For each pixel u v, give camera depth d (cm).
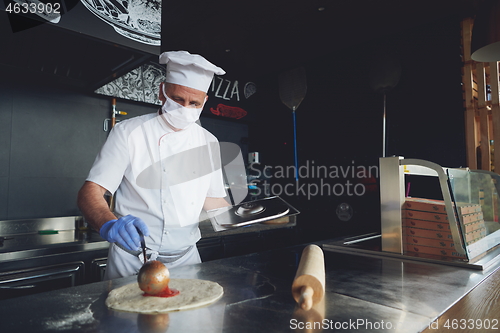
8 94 212
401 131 274
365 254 128
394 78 265
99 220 100
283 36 286
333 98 320
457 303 75
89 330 58
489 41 130
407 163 123
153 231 124
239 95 352
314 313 66
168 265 125
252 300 74
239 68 349
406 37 276
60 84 225
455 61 249
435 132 255
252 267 103
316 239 322
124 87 259
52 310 67
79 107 242
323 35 287
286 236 307
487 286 87
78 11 143
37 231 213
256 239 271
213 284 82
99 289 81
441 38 257
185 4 236
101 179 115
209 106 325
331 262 114
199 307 69
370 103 295
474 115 237
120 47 158
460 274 98
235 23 263
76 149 240
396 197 125
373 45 295
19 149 216
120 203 128
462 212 112
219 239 243
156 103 278
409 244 125
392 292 80
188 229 131
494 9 130
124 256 120
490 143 229
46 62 193
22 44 166
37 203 222
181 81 119
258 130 369
